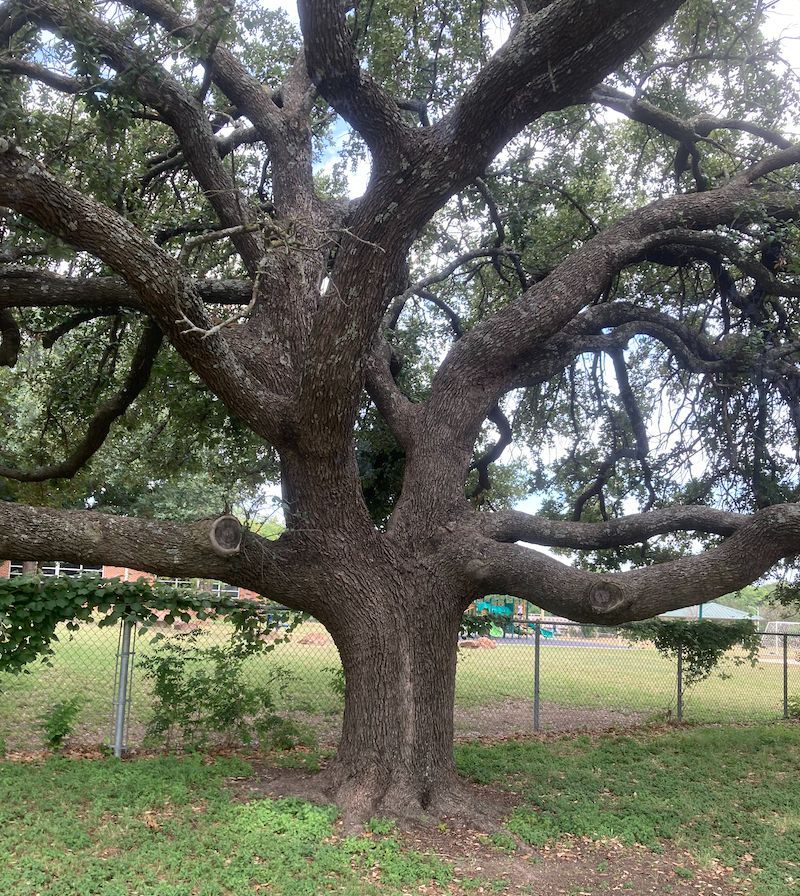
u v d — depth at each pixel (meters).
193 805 5.74
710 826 6.08
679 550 10.63
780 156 8.57
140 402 11.18
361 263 5.43
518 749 8.63
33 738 7.93
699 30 9.48
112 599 7.40
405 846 5.30
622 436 11.10
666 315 8.81
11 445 13.29
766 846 5.68
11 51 6.35
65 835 4.94
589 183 11.45
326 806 5.81
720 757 8.52
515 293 11.80
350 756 6.12
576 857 5.35
